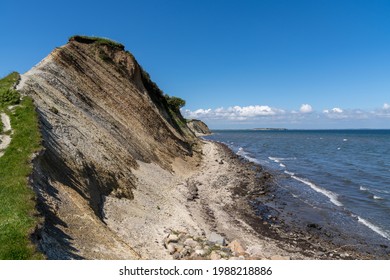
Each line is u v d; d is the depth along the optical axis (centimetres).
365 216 3206
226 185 4262
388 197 3941
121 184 2755
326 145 13038
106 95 4350
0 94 2605
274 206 3481
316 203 3641
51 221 1565
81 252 1510
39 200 1602
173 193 3356
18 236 1248
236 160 6831
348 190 4334
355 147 11950
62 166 2155
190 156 5616
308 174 5559
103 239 1747
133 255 1730
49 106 2886
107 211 2256
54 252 1355
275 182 4719
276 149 10800
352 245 2500
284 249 2350
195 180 4275
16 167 1712
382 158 8175
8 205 1422
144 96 5225
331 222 3014
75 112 3275
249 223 2884
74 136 2727
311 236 2658
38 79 3278
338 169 6188
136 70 5281
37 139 2064
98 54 4712
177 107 8550
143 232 2183
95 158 2711
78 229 1688
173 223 2498
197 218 2769
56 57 3928
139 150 4003
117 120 4131
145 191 3038
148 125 4822
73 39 4594
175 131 5906
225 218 2917
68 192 1956
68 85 3709
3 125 2212
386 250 2423
